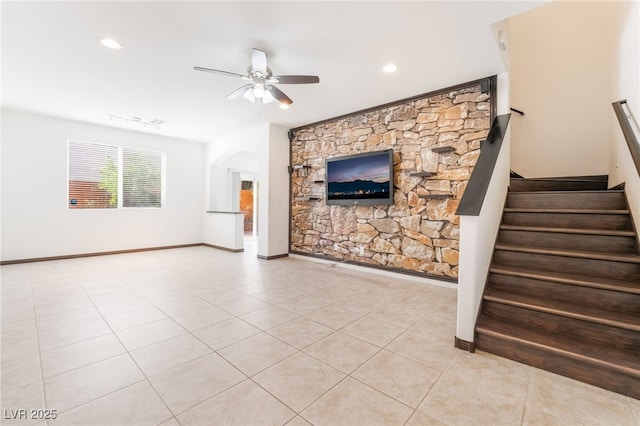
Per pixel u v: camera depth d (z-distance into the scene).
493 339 2.15
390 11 2.32
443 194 3.82
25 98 4.39
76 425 1.45
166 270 4.81
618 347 1.89
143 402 1.62
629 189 2.68
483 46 2.83
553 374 1.90
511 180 3.78
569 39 4.33
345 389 1.76
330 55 3.03
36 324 2.64
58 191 5.52
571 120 4.32
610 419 1.51
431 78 3.56
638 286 2.04
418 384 1.80
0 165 4.95
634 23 2.78
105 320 2.75
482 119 3.56
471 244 2.19
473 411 1.57
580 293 2.21
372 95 4.10
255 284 4.00
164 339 2.38
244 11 2.34
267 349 2.22
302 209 5.81
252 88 3.20
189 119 5.40
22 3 2.23
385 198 4.32
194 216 7.54
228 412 1.56
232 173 8.06
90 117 5.35
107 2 2.23
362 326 2.65
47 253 5.43
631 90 2.84
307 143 5.71
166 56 3.08
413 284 4.00
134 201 6.55
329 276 4.43
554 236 2.73
